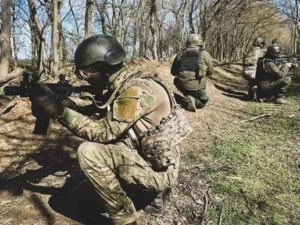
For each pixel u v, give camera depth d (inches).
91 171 93.3
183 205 123.7
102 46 91.0
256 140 196.4
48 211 115.1
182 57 259.0
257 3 1202.6
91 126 89.0
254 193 134.9
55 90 97.0
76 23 687.1
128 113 88.5
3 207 117.1
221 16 1013.8
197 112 257.4
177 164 104.8
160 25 968.3
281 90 301.9
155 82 97.2
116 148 94.2
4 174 141.2
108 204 96.3
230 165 160.4
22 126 181.3
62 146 166.9
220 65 611.2
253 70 324.8
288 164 163.3
